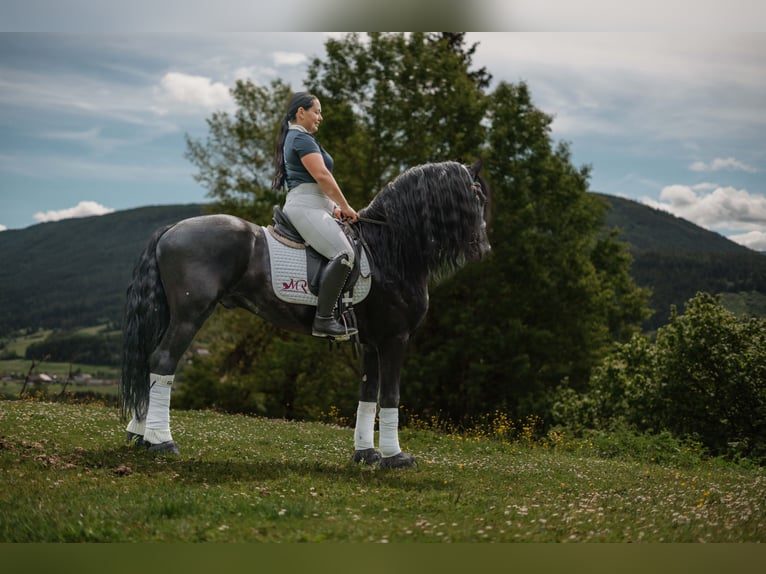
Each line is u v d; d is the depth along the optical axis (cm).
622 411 1392
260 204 3275
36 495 499
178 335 651
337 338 676
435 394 2662
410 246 691
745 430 1282
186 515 465
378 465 711
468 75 3759
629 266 3462
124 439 760
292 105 699
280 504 492
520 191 2702
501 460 891
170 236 655
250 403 3095
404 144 2705
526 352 2627
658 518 521
